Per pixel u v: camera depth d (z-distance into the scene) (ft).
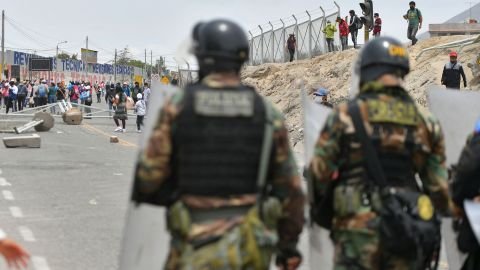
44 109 123.34
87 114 124.47
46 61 205.57
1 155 59.72
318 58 117.80
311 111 14.71
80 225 30.45
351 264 12.54
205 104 10.77
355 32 116.57
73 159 58.29
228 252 10.39
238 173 10.72
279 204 11.18
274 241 10.77
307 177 13.55
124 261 12.21
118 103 97.04
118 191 40.88
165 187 11.12
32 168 50.98
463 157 13.24
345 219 12.68
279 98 115.24
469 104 16.48
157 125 10.89
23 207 34.58
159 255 12.63
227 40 11.02
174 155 10.91
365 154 12.57
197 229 10.57
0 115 97.19
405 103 12.97
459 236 13.84
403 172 12.77
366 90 13.05
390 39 13.20
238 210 10.69
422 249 12.25
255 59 147.95
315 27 124.16
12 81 131.95
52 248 26.00
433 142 13.16
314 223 13.74
